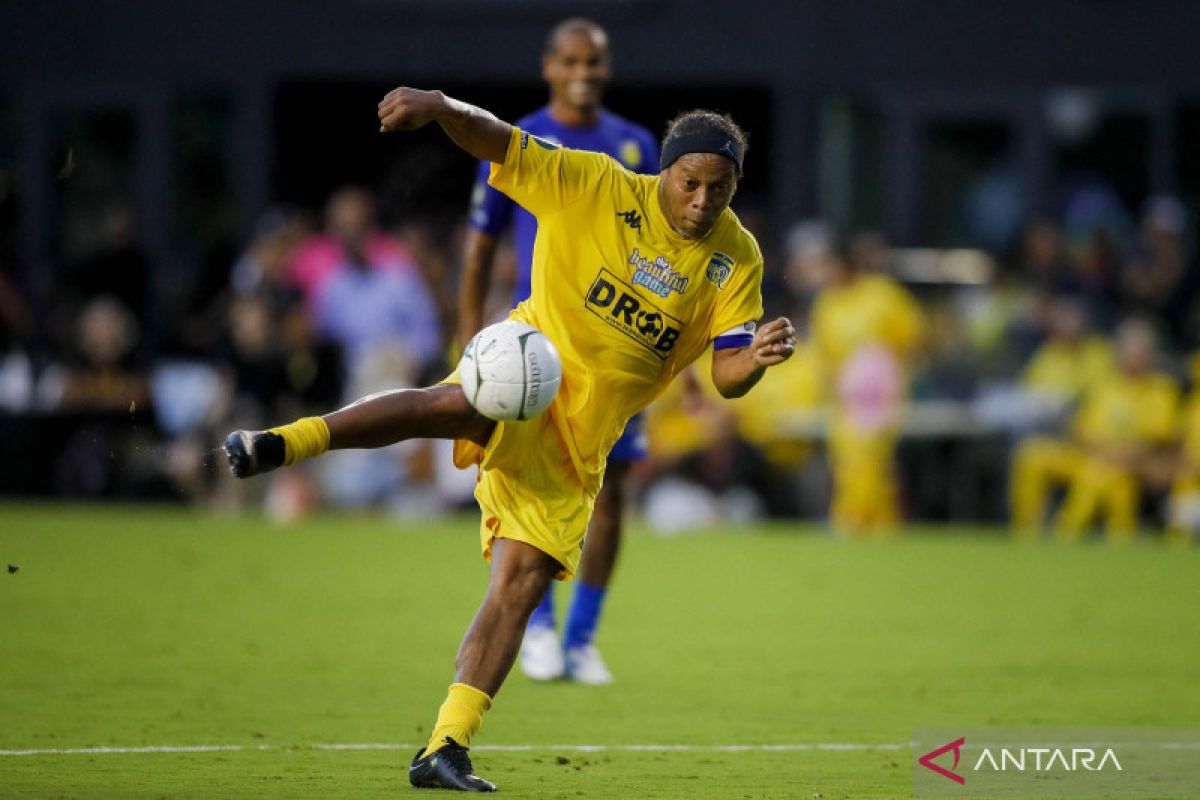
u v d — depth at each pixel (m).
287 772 22.88
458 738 21.53
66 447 61.09
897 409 58.81
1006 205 71.25
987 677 32.50
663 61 70.31
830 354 60.03
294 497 59.59
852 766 24.31
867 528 59.22
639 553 52.00
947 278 66.62
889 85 70.75
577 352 22.64
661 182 22.62
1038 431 59.72
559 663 31.47
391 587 43.16
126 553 48.19
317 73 70.75
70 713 27.19
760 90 74.12
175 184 71.25
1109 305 64.81
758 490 61.34
